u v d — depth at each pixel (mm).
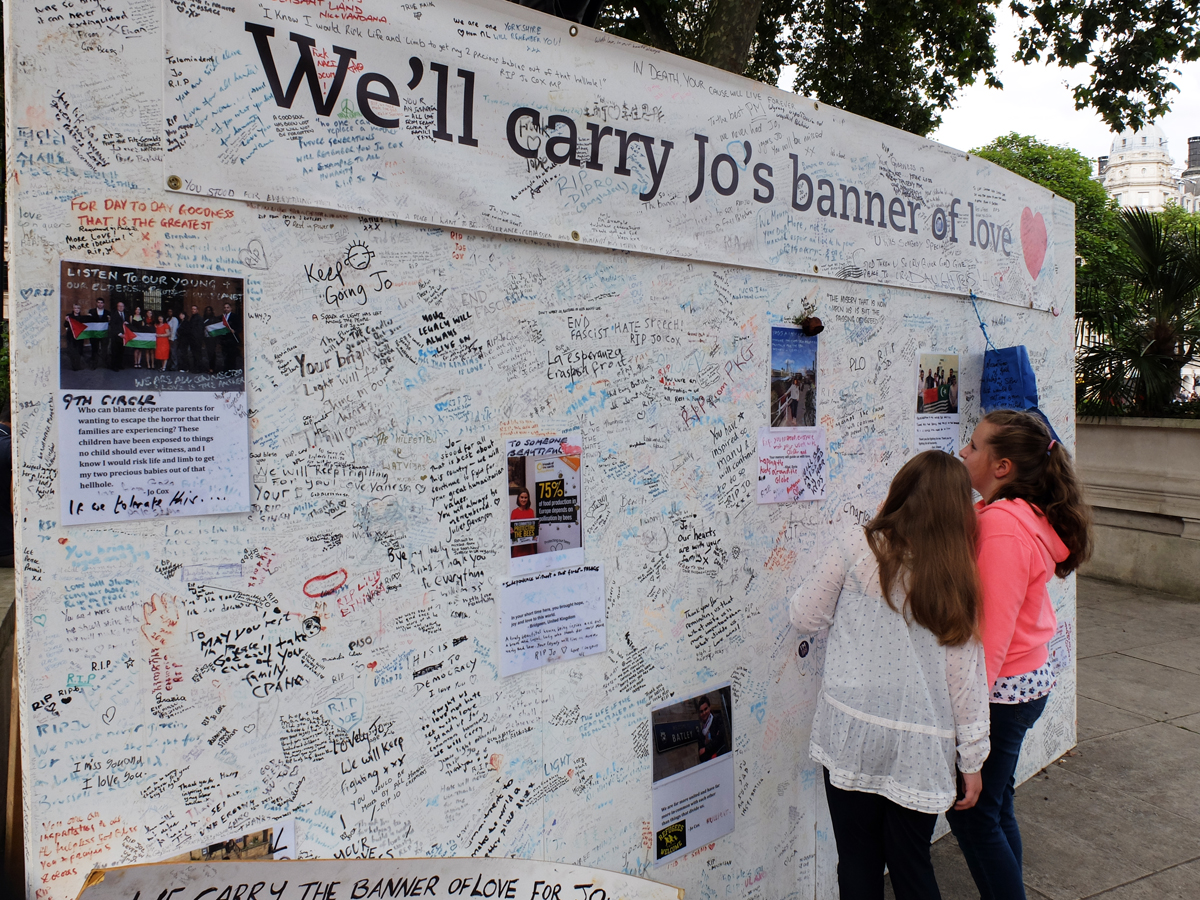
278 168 1604
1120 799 3736
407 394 1821
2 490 4047
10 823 2043
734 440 2562
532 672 2078
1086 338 8562
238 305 1574
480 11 1895
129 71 1441
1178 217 24578
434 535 1877
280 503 1646
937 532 2068
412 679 1851
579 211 2107
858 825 2215
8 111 1337
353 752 1766
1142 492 7777
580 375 2152
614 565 2250
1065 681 4207
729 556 2566
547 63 2023
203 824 1575
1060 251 4094
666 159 2309
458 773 1942
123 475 1456
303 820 1702
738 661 2611
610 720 2258
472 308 1927
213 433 1551
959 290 3396
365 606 1771
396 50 1756
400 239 1802
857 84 9812
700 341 2449
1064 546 2385
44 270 1369
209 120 1525
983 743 2088
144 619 1491
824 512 2885
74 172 1394
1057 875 3121
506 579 2010
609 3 7664
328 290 1694
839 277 2865
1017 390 3352
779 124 2633
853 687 2164
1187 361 8039
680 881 2467
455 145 1862
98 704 1449
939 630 2049
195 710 1557
